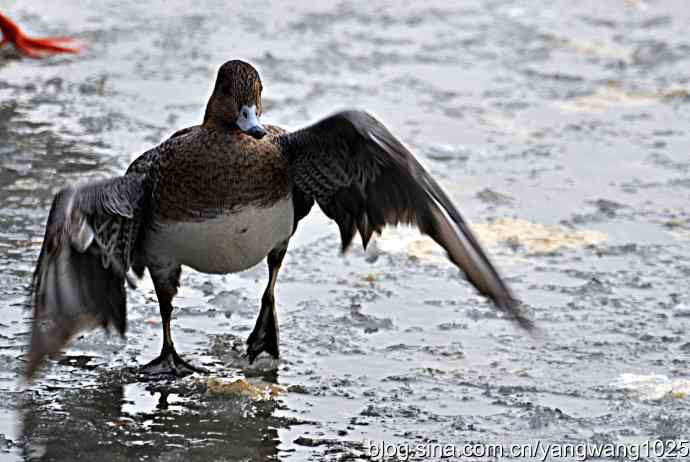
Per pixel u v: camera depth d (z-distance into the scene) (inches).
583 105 673.6
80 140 587.2
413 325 427.8
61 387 377.7
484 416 366.6
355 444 349.4
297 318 430.0
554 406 372.5
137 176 365.4
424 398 377.1
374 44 770.2
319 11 844.0
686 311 437.7
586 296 450.6
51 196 518.0
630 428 360.2
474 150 602.2
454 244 345.1
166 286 381.7
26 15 785.6
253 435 353.1
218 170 359.6
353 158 370.0
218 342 411.8
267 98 657.0
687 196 550.3
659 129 638.5
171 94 661.3
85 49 730.2
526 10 863.1
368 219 379.9
